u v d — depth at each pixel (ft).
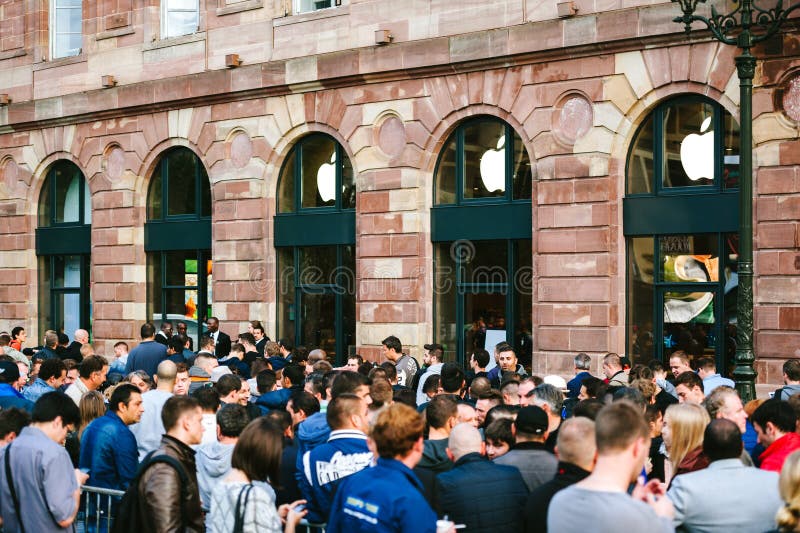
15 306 93.86
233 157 78.23
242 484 21.03
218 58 78.74
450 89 66.90
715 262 57.62
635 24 58.70
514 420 25.49
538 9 63.05
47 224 93.04
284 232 75.72
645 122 60.44
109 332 86.43
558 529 16.93
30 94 92.38
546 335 62.75
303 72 73.10
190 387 44.19
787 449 23.25
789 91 54.65
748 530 19.86
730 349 56.95
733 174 57.16
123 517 22.48
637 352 60.59
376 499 19.16
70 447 33.60
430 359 50.21
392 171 69.46
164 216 83.87
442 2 67.10
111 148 86.63
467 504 21.21
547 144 62.75
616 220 60.49
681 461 24.17
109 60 86.28
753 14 55.06
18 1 93.56
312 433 27.76
